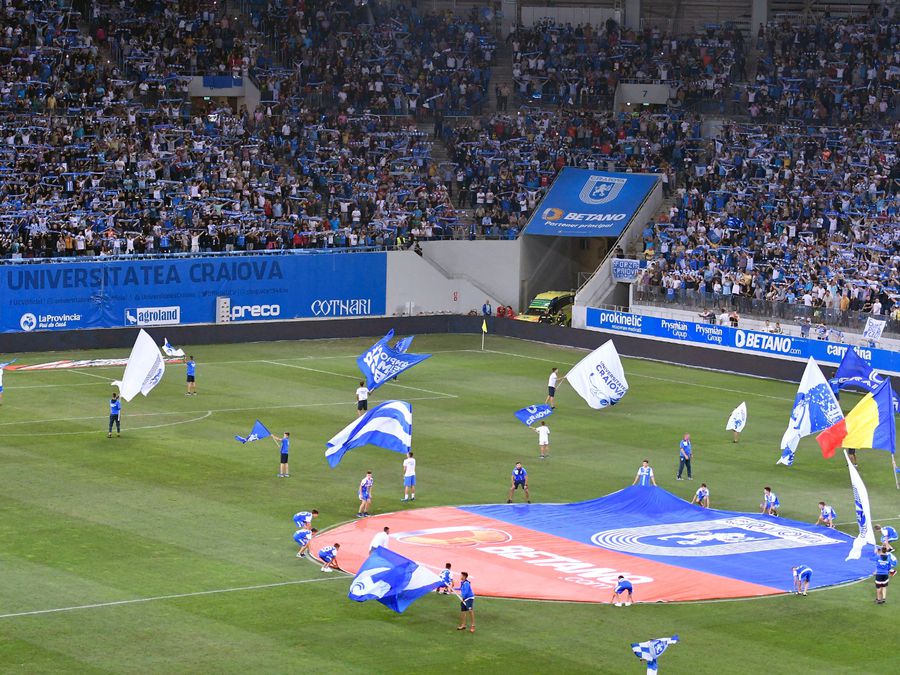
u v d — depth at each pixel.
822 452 102.69
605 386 117.25
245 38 179.12
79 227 149.12
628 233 165.25
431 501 89.50
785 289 150.50
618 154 175.62
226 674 58.56
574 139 177.38
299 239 159.38
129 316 149.12
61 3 171.50
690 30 194.50
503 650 62.78
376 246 162.88
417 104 179.88
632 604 70.44
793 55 186.00
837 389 116.69
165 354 140.88
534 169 174.25
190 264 152.00
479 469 98.06
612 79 182.62
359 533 81.25
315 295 159.25
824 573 76.62
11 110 159.50
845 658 63.25
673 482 96.50
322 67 177.88
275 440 99.56
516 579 73.75
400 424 89.75
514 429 111.25
